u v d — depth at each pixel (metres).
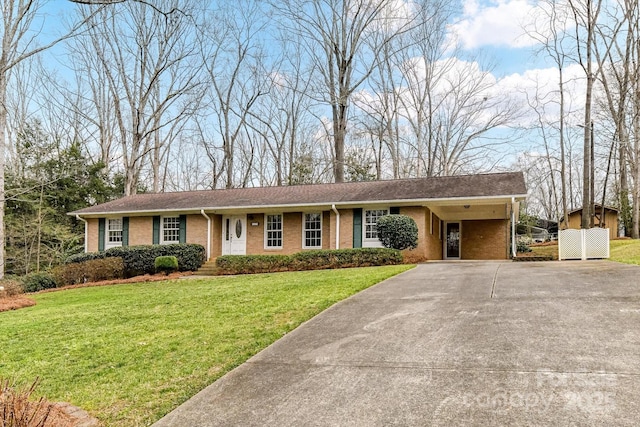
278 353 5.45
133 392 4.64
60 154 26.23
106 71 26.80
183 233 19.36
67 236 23.91
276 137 33.69
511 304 6.95
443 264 14.09
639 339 5.02
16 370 5.63
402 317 6.60
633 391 3.78
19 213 23.27
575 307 6.53
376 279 10.41
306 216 18.52
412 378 4.36
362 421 3.61
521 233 33.97
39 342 7.02
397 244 16.09
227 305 8.71
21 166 25.44
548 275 9.70
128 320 8.20
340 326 6.40
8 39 15.86
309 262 15.76
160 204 20.09
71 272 16.89
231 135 32.12
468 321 6.13
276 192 20.02
